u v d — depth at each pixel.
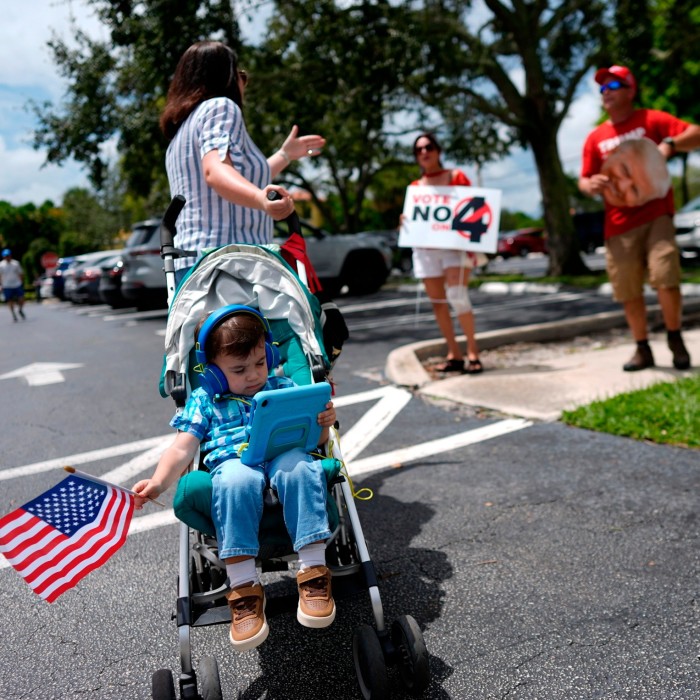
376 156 25.30
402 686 2.38
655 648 2.52
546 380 6.23
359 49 13.18
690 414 4.71
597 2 16.08
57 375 8.46
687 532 3.36
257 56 14.20
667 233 5.86
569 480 4.07
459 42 15.45
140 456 5.01
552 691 2.34
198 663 2.45
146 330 12.83
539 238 41.31
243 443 2.46
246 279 2.83
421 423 5.36
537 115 16.66
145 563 3.42
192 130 2.95
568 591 2.94
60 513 2.05
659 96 23.86
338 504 2.77
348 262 15.89
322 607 2.21
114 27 11.38
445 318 6.78
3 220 55.19
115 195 46.16
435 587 3.05
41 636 2.85
